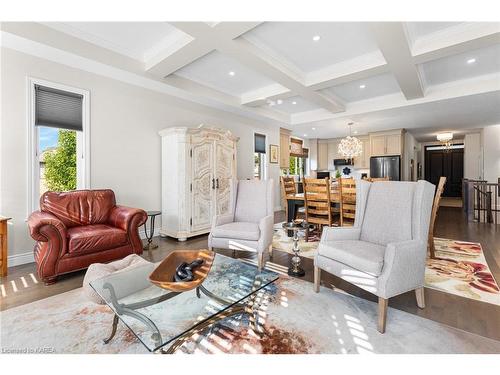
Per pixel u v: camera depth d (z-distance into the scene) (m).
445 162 10.66
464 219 5.54
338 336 1.58
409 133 7.91
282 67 3.42
